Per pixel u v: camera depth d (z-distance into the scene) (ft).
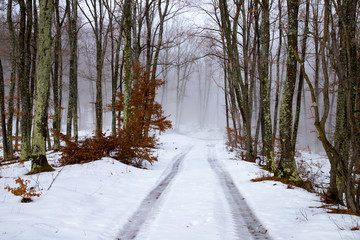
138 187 27.02
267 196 22.45
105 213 17.92
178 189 25.73
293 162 28.89
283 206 19.36
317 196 23.24
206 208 19.40
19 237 11.41
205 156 56.49
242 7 50.47
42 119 29.12
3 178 26.81
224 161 46.73
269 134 35.19
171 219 17.20
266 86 34.91
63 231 13.51
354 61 20.26
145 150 42.22
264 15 35.83
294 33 27.68
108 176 29.07
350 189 17.22
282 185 26.08
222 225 16.02
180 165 43.60
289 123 28.86
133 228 15.94
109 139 38.99
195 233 14.69
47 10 28.48
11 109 51.90
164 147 71.26
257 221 16.79
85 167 31.48
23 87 43.60
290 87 28.48
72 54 55.47
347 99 16.53
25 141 44.16
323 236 12.58
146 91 59.67
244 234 14.57
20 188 17.93
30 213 15.12
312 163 54.95
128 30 41.73
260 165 42.39
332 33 16.33
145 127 56.75
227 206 20.21
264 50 35.14
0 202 17.07
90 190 22.57
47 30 28.63
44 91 29.04
